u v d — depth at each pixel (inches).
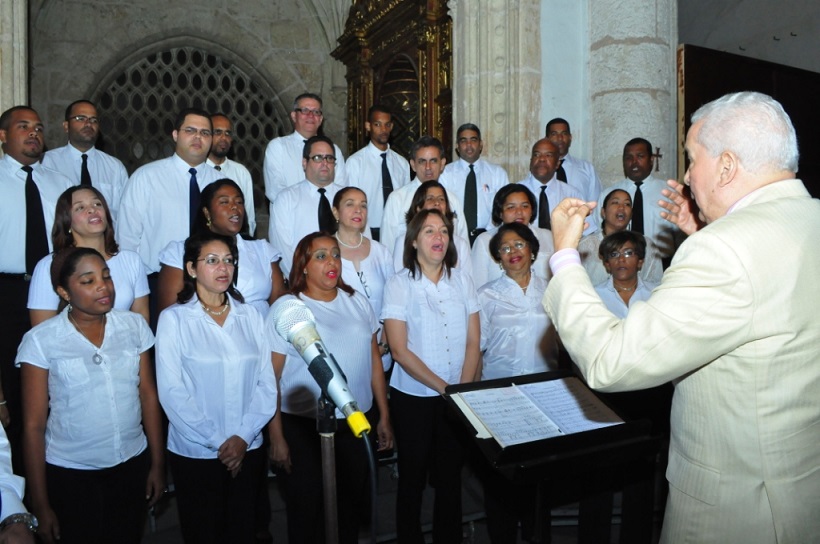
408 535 122.5
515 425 77.9
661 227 198.4
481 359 133.1
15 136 152.6
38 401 99.7
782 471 59.4
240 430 108.4
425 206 152.9
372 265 153.8
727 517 61.8
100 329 104.0
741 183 63.3
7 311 148.2
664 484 138.0
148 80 371.2
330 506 61.4
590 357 61.7
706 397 62.9
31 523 57.8
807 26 274.7
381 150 217.0
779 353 58.2
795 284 57.9
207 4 374.0
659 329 58.1
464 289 130.0
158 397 112.3
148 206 162.2
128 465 104.7
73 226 123.6
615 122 214.7
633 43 213.0
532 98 221.6
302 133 206.4
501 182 205.3
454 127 235.9
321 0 392.5
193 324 109.0
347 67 388.8
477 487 160.2
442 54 295.4
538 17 221.9
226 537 110.3
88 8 352.2
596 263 176.9
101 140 359.9
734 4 303.9
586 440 76.7
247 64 384.8
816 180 263.6
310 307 118.3
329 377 60.0
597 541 116.3
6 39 177.2
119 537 103.7
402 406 125.0
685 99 226.4
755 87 244.7
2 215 149.6
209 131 166.4
